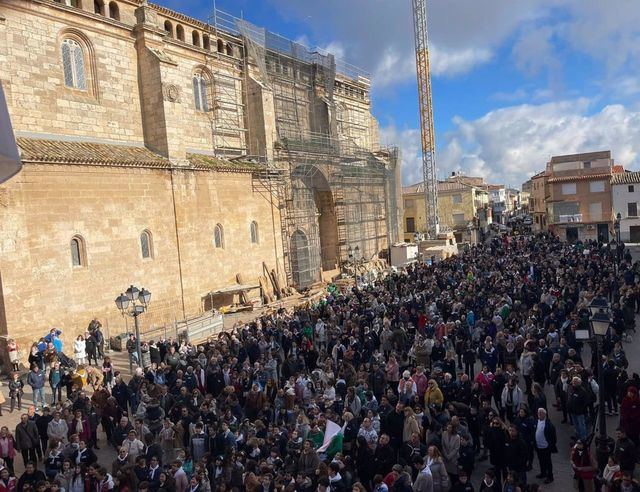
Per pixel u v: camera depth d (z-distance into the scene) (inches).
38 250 954.1
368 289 1186.6
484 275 1197.1
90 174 1054.4
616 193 2439.7
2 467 493.7
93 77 1161.4
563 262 1245.1
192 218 1286.9
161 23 1346.0
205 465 442.9
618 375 564.4
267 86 1592.0
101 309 1065.5
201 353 744.3
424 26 2726.4
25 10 1025.5
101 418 625.9
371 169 2193.7
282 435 477.4
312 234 1765.5
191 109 1401.3
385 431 487.5
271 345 772.0
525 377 595.5
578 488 434.3
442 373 585.9
